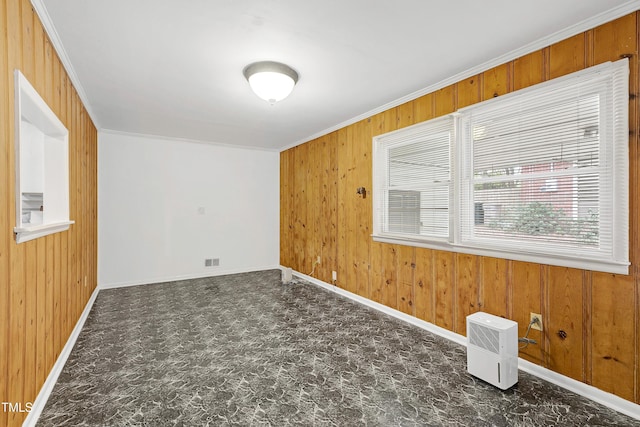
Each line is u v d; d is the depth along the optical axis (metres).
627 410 1.81
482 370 2.15
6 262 1.41
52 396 1.97
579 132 2.01
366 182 3.81
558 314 2.11
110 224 4.54
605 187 1.90
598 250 1.94
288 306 3.74
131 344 2.71
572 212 2.06
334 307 3.71
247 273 5.55
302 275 5.16
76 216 2.91
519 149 2.32
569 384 2.06
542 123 2.19
